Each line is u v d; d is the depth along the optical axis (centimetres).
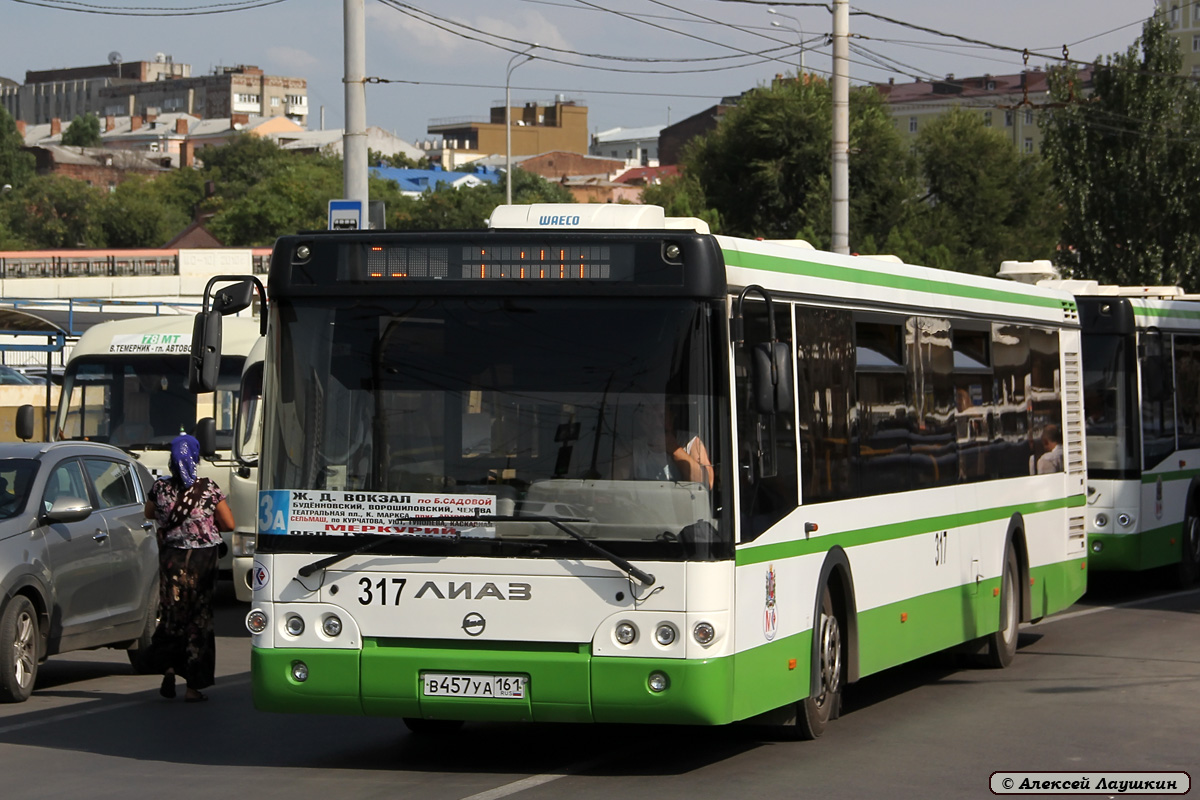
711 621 1448
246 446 2847
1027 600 2505
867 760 1639
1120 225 10150
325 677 1495
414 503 1490
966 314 2278
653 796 1448
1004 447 2427
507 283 1505
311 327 1538
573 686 1451
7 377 6059
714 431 1470
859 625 1845
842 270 1859
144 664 2069
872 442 1911
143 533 2350
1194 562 3612
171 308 7281
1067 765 1623
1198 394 3634
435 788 1491
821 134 11019
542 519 1466
